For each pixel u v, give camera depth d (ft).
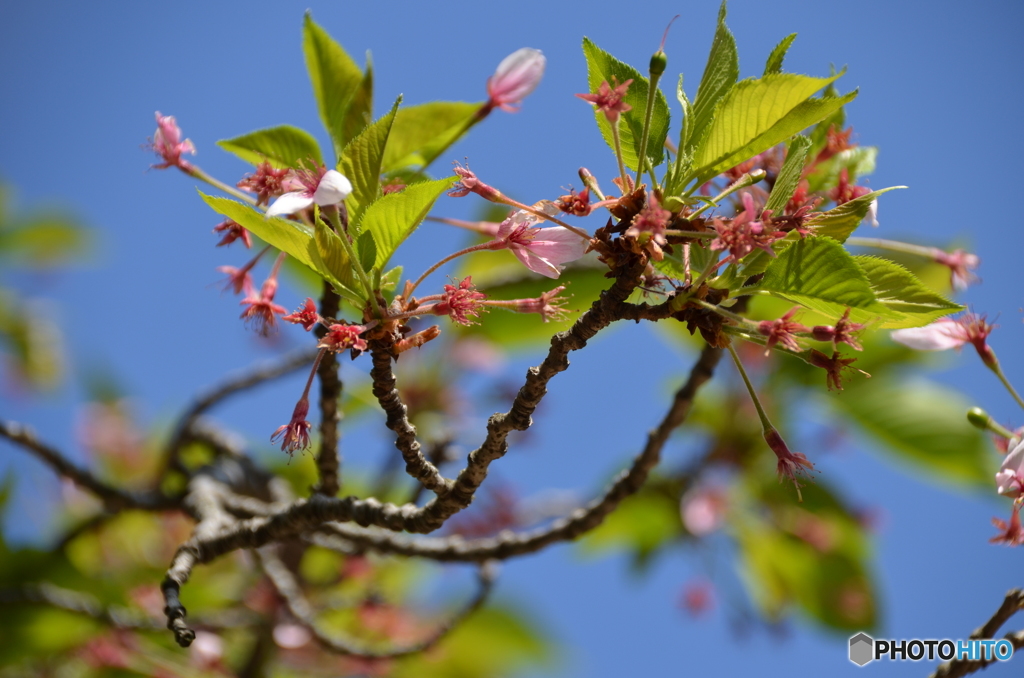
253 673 15.26
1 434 12.26
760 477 17.98
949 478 14.89
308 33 9.64
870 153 9.68
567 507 17.48
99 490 12.62
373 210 7.19
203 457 15.67
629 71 8.29
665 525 18.39
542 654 18.94
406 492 17.43
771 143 7.38
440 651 17.51
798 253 6.91
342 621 17.30
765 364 17.67
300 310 7.42
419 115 9.32
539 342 15.69
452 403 17.51
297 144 8.91
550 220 7.70
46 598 13.74
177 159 8.50
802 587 17.69
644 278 7.74
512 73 9.24
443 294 7.58
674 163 7.60
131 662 15.05
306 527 8.99
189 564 8.91
